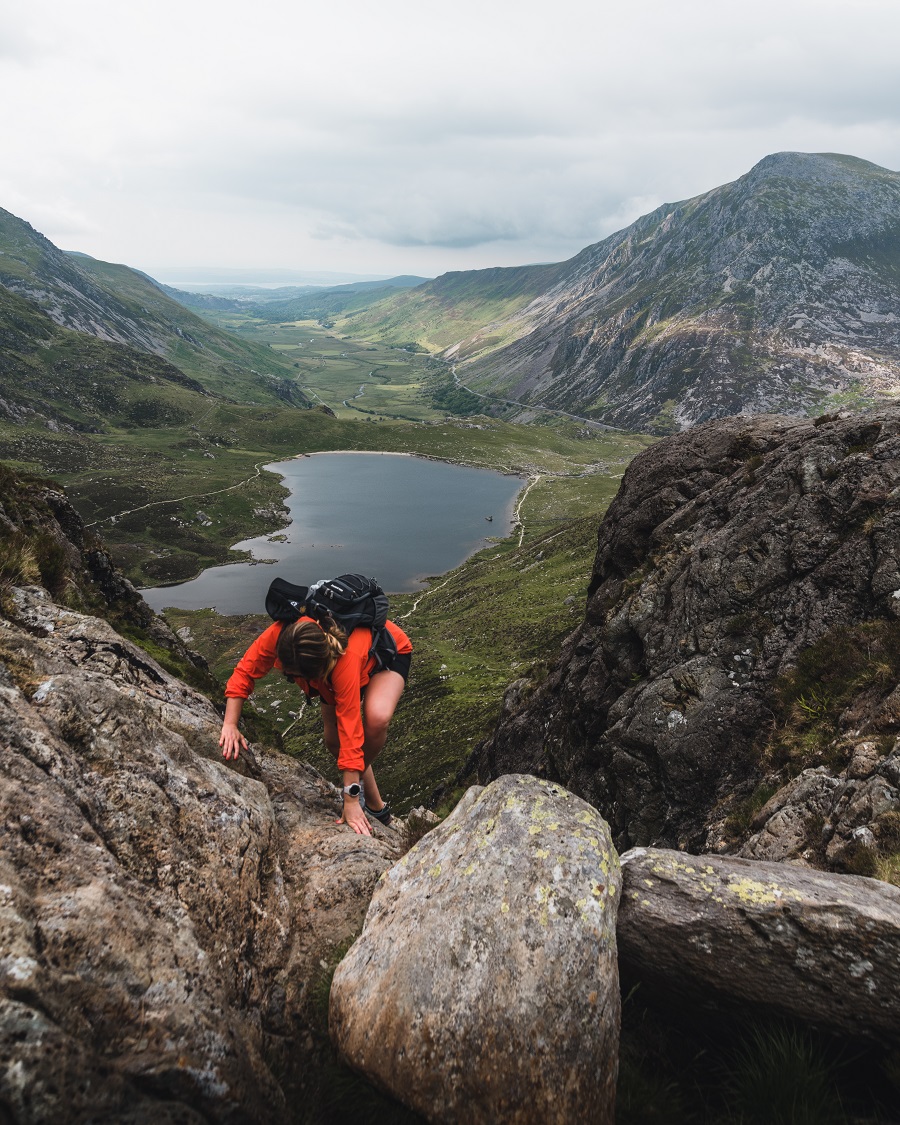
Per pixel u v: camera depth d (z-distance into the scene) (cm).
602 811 1306
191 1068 251
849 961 323
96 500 19412
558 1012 299
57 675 472
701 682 1216
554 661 2406
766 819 884
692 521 1616
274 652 507
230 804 505
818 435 1405
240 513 19638
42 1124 190
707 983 341
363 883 545
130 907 308
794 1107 301
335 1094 328
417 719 6788
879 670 965
